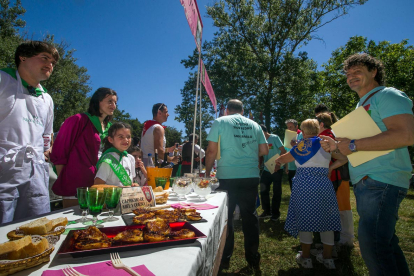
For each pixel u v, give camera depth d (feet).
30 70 5.83
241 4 61.31
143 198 5.19
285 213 16.75
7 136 5.41
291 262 9.32
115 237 3.15
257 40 62.80
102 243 2.88
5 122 5.40
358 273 8.46
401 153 5.32
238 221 15.06
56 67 63.67
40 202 5.91
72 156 6.44
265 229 13.21
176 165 16.70
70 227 3.80
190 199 6.59
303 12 60.39
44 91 6.58
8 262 2.24
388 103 5.17
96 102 7.04
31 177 5.74
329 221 8.10
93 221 4.08
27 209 5.67
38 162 5.97
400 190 5.14
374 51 75.20
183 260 2.75
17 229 3.10
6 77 5.49
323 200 8.11
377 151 5.16
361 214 5.44
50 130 7.09
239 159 8.62
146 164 11.09
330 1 56.85
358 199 5.59
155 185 7.34
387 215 5.07
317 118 9.69
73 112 72.43
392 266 4.97
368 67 5.93
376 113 5.49
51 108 6.91
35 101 6.04
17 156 5.47
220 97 60.44
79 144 6.50
